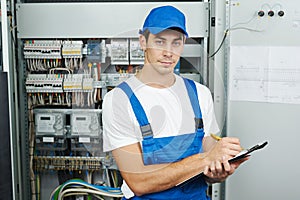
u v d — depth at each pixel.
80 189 1.81
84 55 1.80
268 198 1.78
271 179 1.77
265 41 1.70
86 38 1.88
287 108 1.72
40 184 1.96
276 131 1.74
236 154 0.99
